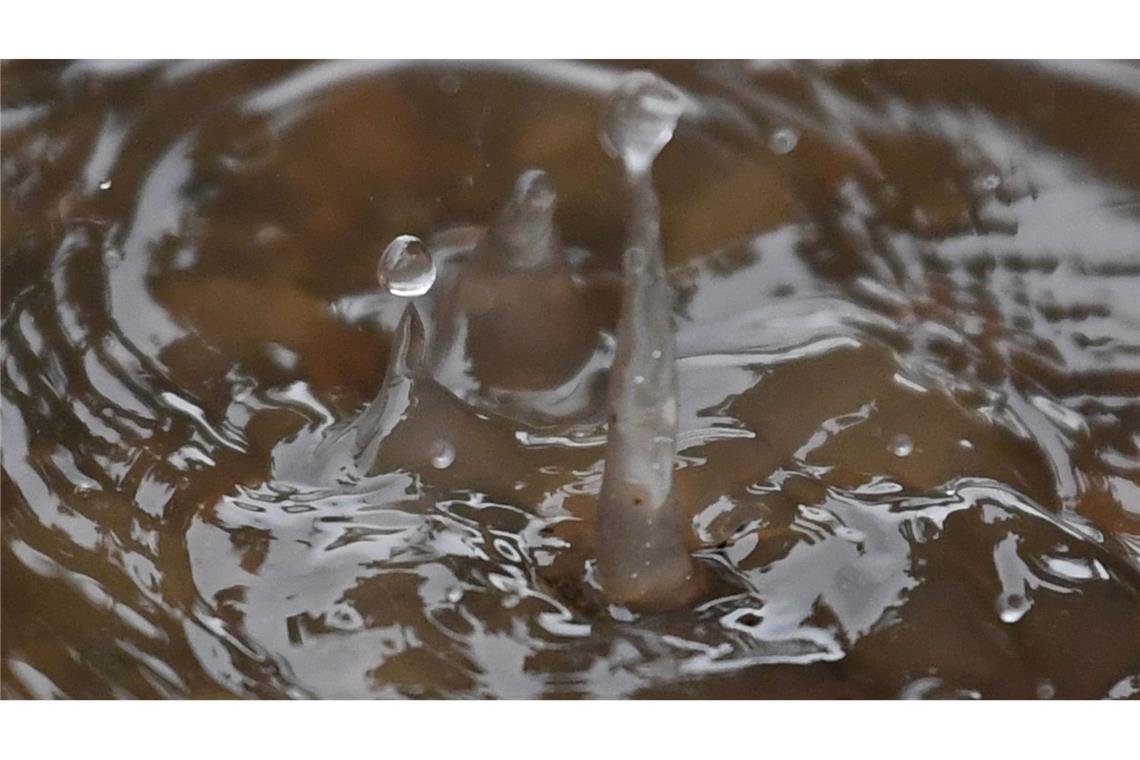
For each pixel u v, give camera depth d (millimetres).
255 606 261
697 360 286
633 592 261
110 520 267
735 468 275
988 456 278
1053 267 293
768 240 296
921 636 260
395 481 271
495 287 277
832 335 288
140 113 299
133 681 256
